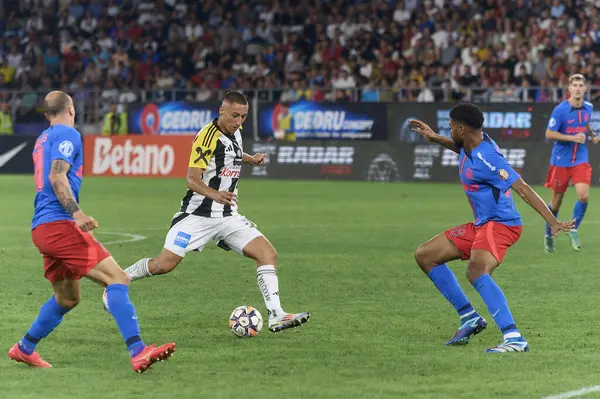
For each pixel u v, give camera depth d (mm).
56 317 22156
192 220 26500
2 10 122188
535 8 98938
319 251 44188
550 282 35375
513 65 93375
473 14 101625
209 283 35062
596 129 80938
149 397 19453
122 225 55250
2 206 66625
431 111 86188
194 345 24703
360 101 90500
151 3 116812
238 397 19438
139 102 97500
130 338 20828
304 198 72438
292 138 91562
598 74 90250
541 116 82500
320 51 104812
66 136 20906
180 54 111062
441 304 30922
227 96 26109
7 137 99812
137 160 97062
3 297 31906
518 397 19281
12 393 19719
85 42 115500
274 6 112500
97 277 21328
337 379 20969
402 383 20562
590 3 97750
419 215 60625
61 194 20328
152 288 33938
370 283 35219
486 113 84188
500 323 23859
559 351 23750
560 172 44812
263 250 26125
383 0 107375
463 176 24609
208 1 113875
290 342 25062
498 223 24281
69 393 19766
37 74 112375
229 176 26484
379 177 88188
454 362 22609
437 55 99125
